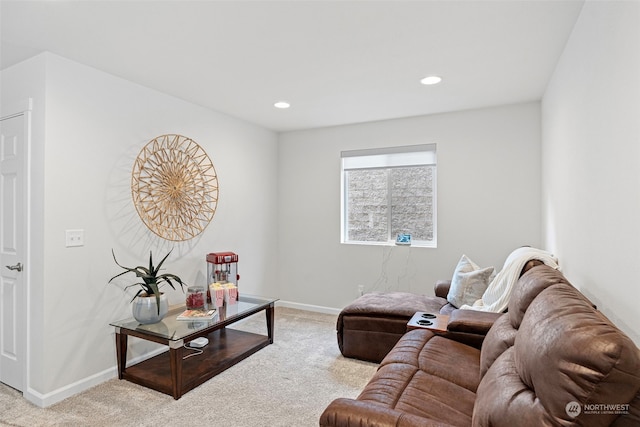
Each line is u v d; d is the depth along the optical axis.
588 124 1.79
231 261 3.54
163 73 2.78
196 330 2.58
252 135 4.36
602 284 1.61
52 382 2.40
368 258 4.31
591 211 1.76
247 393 2.51
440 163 3.92
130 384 2.63
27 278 2.45
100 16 1.96
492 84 3.03
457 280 3.13
